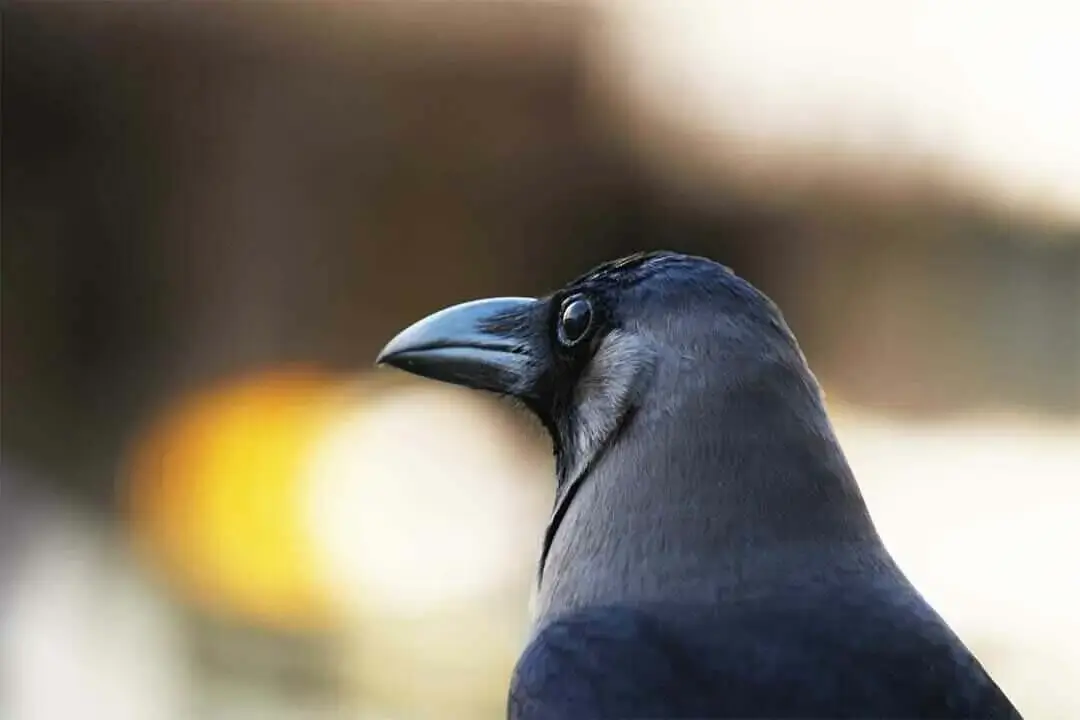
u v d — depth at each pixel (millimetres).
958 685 4691
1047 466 14727
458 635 13469
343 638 13523
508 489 14414
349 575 13914
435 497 14250
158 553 14055
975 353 15086
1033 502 14328
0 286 15070
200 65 14781
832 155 14445
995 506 14242
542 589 5520
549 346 5797
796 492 5043
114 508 14391
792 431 5102
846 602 4875
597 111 14586
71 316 15109
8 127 14891
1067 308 14797
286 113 14945
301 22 14562
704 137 14562
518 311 5938
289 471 14445
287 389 15000
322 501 14250
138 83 14945
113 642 13445
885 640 4770
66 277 15195
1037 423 15031
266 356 15086
